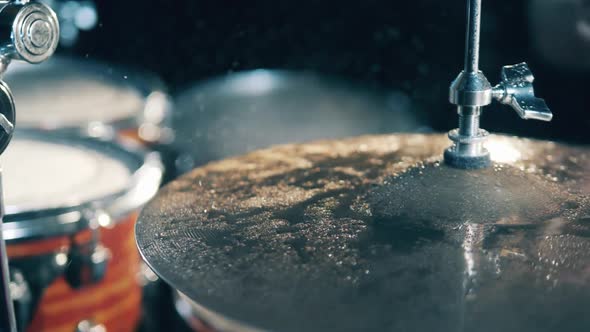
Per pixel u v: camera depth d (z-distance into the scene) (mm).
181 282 393
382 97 1305
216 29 1586
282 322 360
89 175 774
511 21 1535
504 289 378
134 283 753
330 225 440
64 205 651
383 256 406
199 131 1176
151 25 1629
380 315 363
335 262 404
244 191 496
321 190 487
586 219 435
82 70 1349
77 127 928
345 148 566
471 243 414
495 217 436
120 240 703
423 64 1589
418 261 401
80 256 648
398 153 546
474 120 475
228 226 448
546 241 414
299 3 1534
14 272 634
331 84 1324
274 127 1219
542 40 1501
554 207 448
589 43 1452
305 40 1548
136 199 708
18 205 644
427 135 590
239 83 1309
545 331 348
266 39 1522
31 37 422
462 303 369
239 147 1158
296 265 403
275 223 448
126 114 1028
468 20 467
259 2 1537
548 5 1469
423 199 454
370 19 1571
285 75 1345
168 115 1108
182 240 435
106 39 1614
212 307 374
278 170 529
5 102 425
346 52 1575
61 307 663
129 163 821
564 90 1502
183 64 1640
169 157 1091
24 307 631
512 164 504
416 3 1567
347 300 374
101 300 694
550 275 387
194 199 490
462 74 475
